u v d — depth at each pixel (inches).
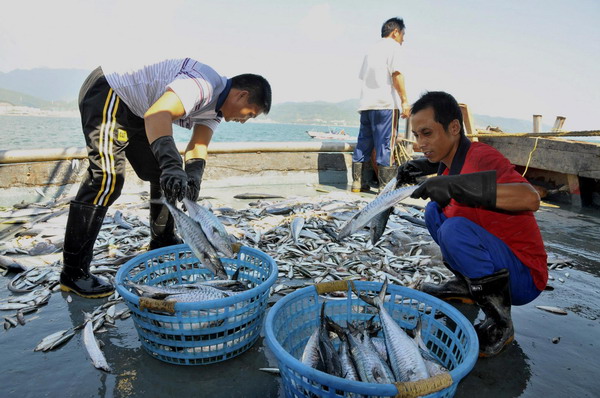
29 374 93.7
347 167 374.6
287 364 72.5
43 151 255.3
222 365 99.7
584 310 133.5
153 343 99.2
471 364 74.1
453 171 103.8
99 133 122.7
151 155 143.2
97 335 111.7
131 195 280.4
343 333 95.2
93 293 132.7
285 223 218.1
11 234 198.8
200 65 117.7
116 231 196.9
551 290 148.6
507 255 103.3
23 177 253.6
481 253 101.7
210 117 134.2
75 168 270.4
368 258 175.0
